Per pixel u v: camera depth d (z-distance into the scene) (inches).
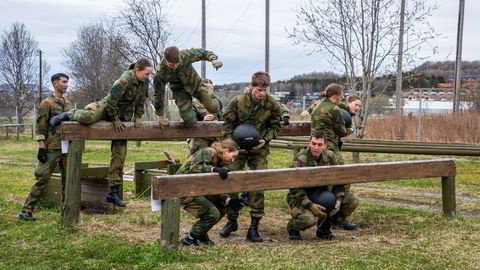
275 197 414.9
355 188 484.4
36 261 238.4
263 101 287.1
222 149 265.3
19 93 1445.6
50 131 322.3
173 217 243.8
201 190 248.2
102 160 703.1
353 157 644.7
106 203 343.9
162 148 883.4
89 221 313.7
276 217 348.2
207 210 260.2
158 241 257.9
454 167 345.7
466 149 454.0
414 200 424.5
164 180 240.2
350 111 351.6
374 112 1123.3
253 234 283.3
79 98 1501.0
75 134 295.7
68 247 257.9
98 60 1432.1
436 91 1700.3
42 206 360.2
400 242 278.5
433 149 459.8
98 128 301.9
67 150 298.0
